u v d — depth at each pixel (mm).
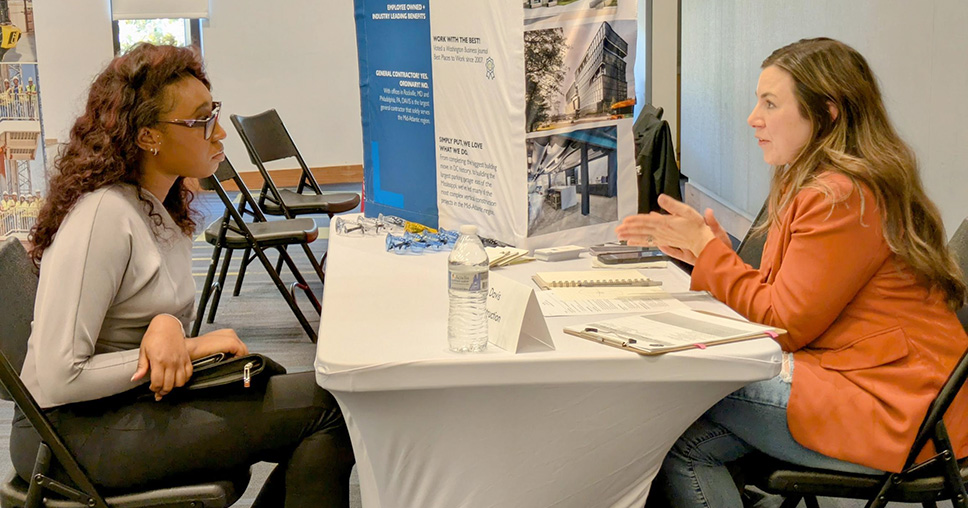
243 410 1531
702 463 1609
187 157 1604
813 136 1582
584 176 1951
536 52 1797
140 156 1590
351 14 7832
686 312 1535
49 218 1553
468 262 1377
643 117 3139
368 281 1760
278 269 4484
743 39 5266
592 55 1869
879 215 1488
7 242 1670
